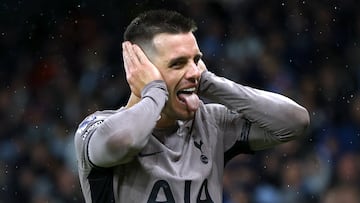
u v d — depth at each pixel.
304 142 22.88
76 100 27.44
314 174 21.77
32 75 29.94
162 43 8.42
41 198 23.83
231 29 29.27
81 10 31.27
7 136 27.25
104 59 29.23
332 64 27.86
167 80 8.45
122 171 8.45
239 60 27.98
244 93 8.73
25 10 31.75
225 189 21.23
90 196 8.59
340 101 25.94
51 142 26.16
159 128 8.69
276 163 21.77
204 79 8.84
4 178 24.97
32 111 28.00
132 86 8.56
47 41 31.17
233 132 9.09
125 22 30.50
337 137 24.17
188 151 8.64
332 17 29.34
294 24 29.30
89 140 8.34
